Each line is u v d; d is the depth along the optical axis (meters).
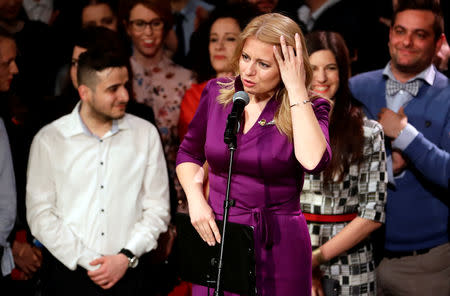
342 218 7.65
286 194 5.97
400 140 8.28
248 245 5.64
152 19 10.52
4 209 7.84
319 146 5.49
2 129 7.89
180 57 12.55
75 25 11.90
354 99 8.16
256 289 5.80
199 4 12.66
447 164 8.16
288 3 11.85
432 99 8.57
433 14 8.48
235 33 10.13
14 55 8.30
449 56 9.62
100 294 7.57
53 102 8.86
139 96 10.59
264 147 5.81
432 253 8.50
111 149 7.71
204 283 6.00
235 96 5.45
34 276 8.57
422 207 8.48
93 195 7.57
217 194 6.13
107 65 7.45
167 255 8.57
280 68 5.62
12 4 11.11
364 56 11.27
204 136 6.45
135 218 7.78
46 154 7.60
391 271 8.72
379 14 11.22
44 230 7.45
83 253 7.42
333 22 11.37
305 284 6.10
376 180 7.61
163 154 8.20
